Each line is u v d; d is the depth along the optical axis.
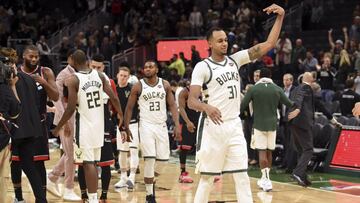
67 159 7.89
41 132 6.54
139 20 22.38
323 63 16.09
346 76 15.22
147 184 7.49
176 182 9.86
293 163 10.88
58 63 19.45
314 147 11.60
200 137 5.71
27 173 6.48
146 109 7.52
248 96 9.14
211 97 5.65
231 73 5.68
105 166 7.49
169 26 21.80
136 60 20.20
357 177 10.56
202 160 5.68
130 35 21.06
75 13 25.39
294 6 21.19
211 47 5.74
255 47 5.80
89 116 6.64
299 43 17.50
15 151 6.88
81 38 20.91
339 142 11.12
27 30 22.58
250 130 11.80
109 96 6.92
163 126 7.60
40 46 20.27
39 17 24.88
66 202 7.84
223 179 10.14
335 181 10.10
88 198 6.87
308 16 20.95
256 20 20.39
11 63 6.57
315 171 11.33
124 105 9.02
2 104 5.95
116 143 9.67
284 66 17.03
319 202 8.12
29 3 25.02
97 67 7.82
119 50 21.16
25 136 6.33
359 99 11.97
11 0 24.77
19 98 6.36
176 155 14.13
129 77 9.80
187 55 19.55
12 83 6.24
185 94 8.91
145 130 7.48
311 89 9.58
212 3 23.17
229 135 5.62
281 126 11.86
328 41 19.56
